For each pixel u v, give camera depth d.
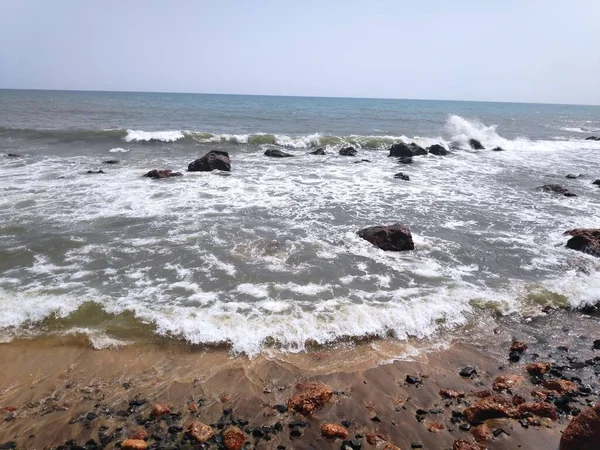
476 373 5.77
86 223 10.84
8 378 5.39
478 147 29.30
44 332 6.26
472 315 7.15
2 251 8.91
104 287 7.55
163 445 4.39
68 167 17.91
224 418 4.81
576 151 30.11
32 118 36.16
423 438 4.61
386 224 11.63
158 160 20.42
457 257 9.54
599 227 12.04
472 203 14.27
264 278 8.11
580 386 5.55
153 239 9.88
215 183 15.86
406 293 7.71
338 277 8.28
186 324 6.46
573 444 4.24
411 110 78.81
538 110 122.56
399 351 6.18
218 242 9.81
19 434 4.52
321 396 5.06
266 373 5.60
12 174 16.14
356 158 23.45
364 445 4.50
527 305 7.54
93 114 42.97
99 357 5.83
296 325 6.54
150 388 5.28
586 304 7.66
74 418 4.76
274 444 4.45
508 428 4.73
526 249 10.16
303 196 14.43
